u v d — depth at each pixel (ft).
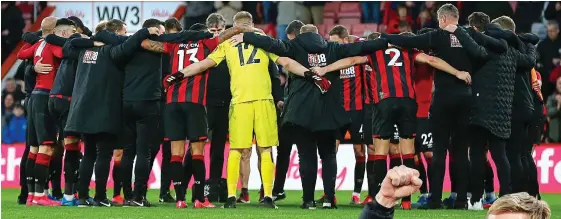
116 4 205.26
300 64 101.14
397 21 205.26
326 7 210.38
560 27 191.21
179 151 103.45
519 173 104.58
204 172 104.68
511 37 101.55
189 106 101.24
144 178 104.94
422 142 122.72
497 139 101.24
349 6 209.97
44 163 111.04
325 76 102.68
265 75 102.78
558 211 110.52
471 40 98.43
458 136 103.30
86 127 101.35
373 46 102.17
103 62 102.27
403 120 102.99
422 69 115.44
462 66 100.32
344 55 103.04
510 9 199.31
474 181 102.68
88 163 105.81
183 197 104.78
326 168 105.09
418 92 116.88
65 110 108.78
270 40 101.24
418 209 104.58
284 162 121.29
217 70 114.42
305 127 101.30
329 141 104.83
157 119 104.17
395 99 102.17
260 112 102.32
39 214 92.12
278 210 99.71
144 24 107.14
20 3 209.87
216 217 87.86
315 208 103.86
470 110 100.63
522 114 104.12
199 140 102.27
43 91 111.14
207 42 102.63
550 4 197.36
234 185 104.94
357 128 120.06
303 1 207.72
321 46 102.37
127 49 99.76
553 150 164.25
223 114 116.37
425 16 200.54
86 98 101.76
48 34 111.65
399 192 27.91
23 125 195.83
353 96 118.62
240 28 103.14
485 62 100.07
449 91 100.78
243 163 123.34
